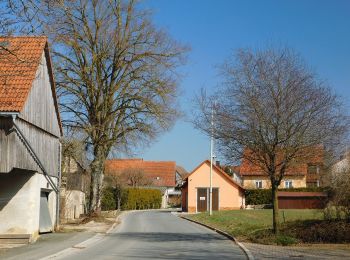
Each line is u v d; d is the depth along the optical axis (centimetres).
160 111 3903
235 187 6309
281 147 2202
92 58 3762
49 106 2603
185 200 6831
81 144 3859
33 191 2311
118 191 6506
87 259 1675
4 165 1994
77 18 3641
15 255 1720
